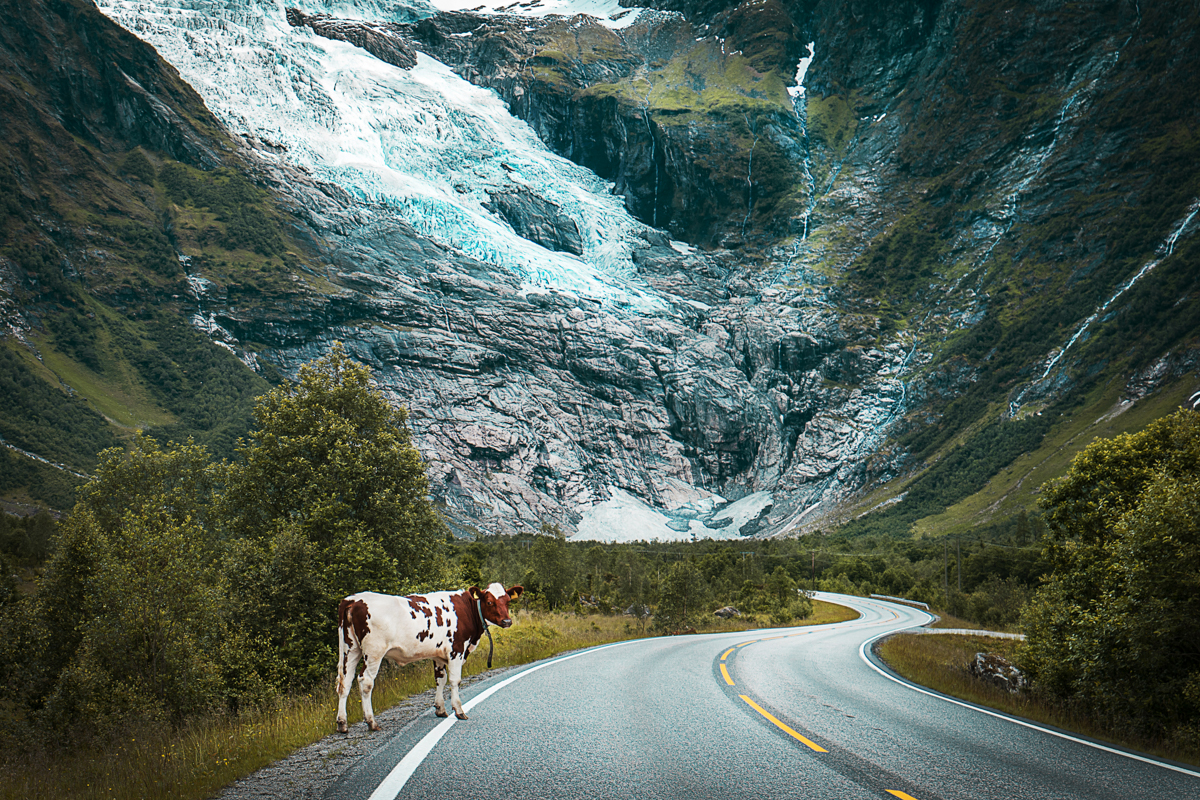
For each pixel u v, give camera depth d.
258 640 19.16
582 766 6.99
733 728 9.40
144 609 18.08
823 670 19.17
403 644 9.46
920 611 81.00
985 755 8.45
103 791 6.94
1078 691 19.58
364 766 6.87
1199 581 16.52
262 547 21.25
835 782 6.67
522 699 11.62
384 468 23.62
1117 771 8.00
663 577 55.88
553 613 51.56
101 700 17.28
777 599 72.50
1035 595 24.91
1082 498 24.80
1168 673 17.78
